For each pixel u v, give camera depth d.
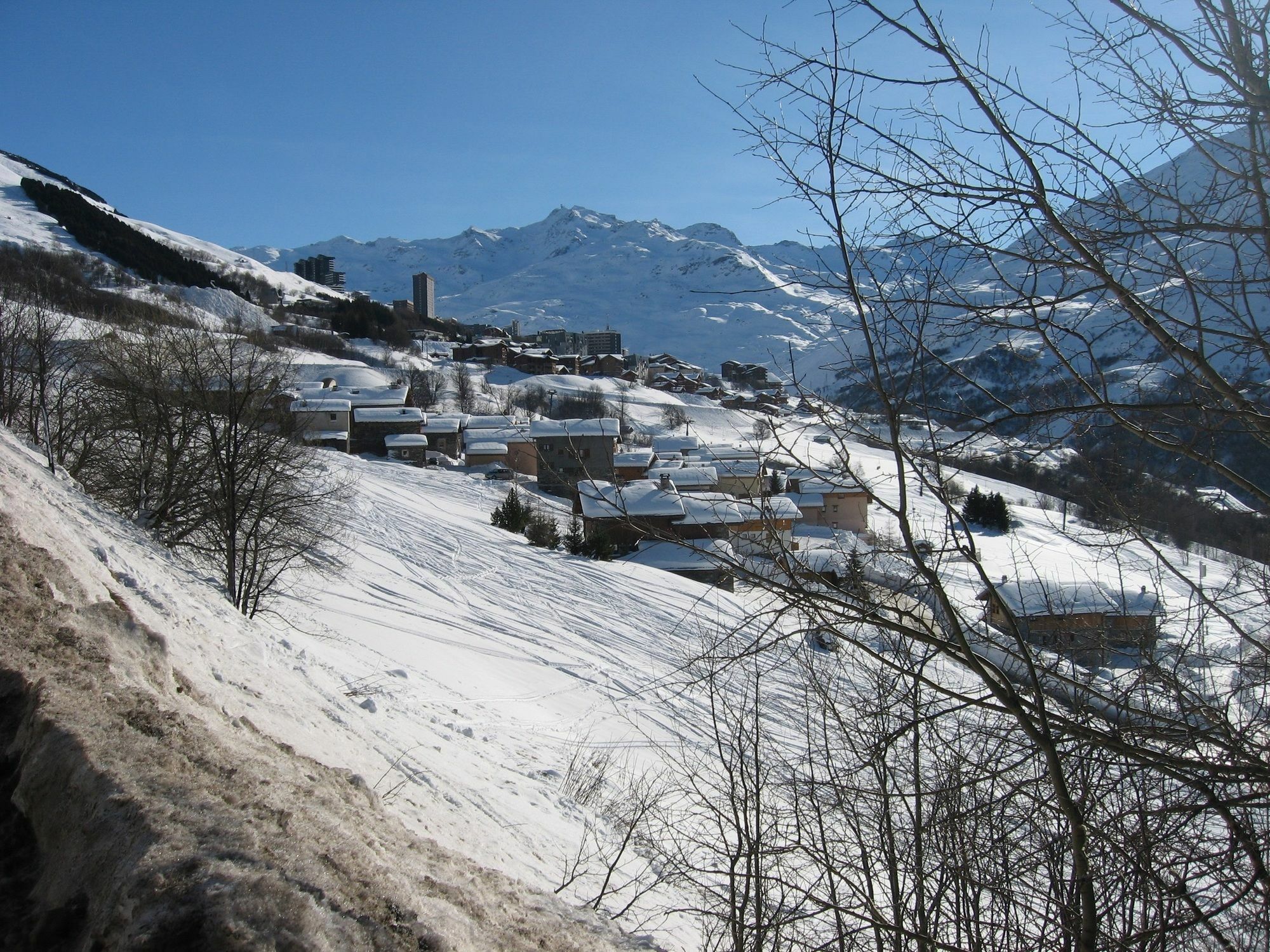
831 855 5.02
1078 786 4.02
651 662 25.20
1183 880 3.69
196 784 3.51
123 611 5.47
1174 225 3.18
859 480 3.40
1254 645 3.69
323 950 2.75
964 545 3.45
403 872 3.72
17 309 21.50
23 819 3.52
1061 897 4.00
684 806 7.86
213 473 20.00
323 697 10.48
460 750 12.46
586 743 15.68
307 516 21.56
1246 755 3.30
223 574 19.89
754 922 5.18
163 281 125.69
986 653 4.03
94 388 20.78
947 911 4.93
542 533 41.75
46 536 7.05
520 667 23.47
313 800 3.99
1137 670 3.89
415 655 21.38
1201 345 3.14
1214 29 3.26
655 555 38.44
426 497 52.66
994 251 3.31
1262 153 3.16
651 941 5.72
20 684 4.12
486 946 3.42
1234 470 3.56
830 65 3.21
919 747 4.50
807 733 5.25
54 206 135.75
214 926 2.67
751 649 3.68
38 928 2.93
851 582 3.71
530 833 9.28
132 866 2.91
